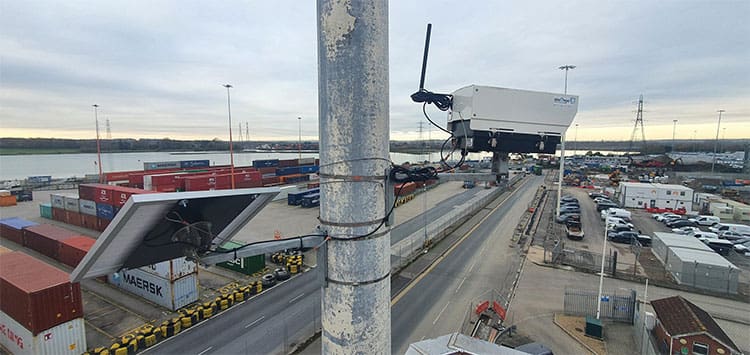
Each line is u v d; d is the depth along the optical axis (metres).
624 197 47.62
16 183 71.88
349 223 3.52
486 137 4.83
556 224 38.91
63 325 14.63
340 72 3.42
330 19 3.43
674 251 24.22
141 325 17.38
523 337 16.58
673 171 88.25
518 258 27.33
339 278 3.58
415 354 11.12
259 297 20.56
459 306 19.36
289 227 36.50
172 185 45.56
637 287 22.22
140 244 3.62
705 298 20.83
